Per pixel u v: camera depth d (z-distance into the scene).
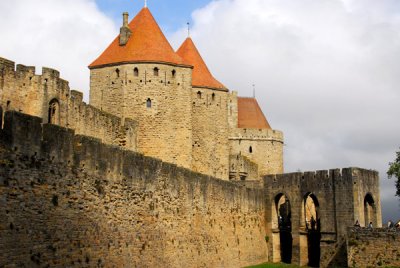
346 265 63.00
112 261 34.38
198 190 49.16
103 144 34.31
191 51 74.62
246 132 88.50
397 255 55.50
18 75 43.31
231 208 58.03
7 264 25.36
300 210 68.56
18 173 26.45
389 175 70.81
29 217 27.00
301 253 67.94
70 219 30.31
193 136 69.75
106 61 62.12
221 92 72.81
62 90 47.78
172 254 42.94
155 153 60.31
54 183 29.11
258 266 62.47
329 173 66.38
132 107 60.47
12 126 26.33
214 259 51.62
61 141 29.91
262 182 71.88
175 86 61.91
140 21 64.44
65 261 29.55
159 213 41.38
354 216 63.59
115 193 35.41
